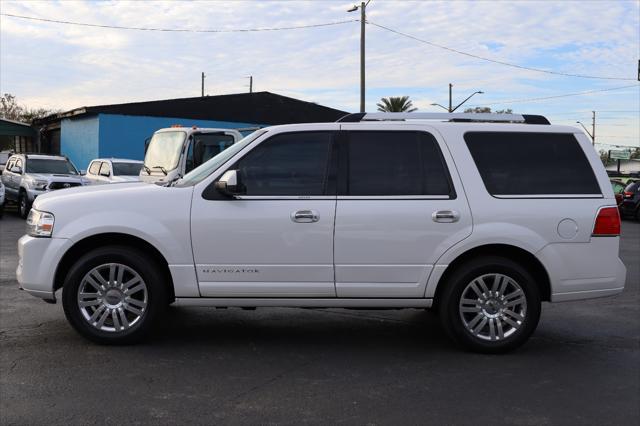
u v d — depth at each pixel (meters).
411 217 5.23
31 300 7.04
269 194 5.28
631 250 13.23
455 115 5.62
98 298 5.32
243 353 5.31
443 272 5.29
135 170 16.77
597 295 5.41
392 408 4.13
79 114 27.58
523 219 5.28
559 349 5.61
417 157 5.39
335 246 5.22
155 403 4.13
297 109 32.28
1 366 4.81
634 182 22.95
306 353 5.36
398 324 6.45
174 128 12.12
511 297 5.33
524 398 4.36
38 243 5.28
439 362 5.16
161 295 5.33
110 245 5.36
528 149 5.47
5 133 34.09
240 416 3.95
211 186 5.29
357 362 5.12
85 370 4.75
